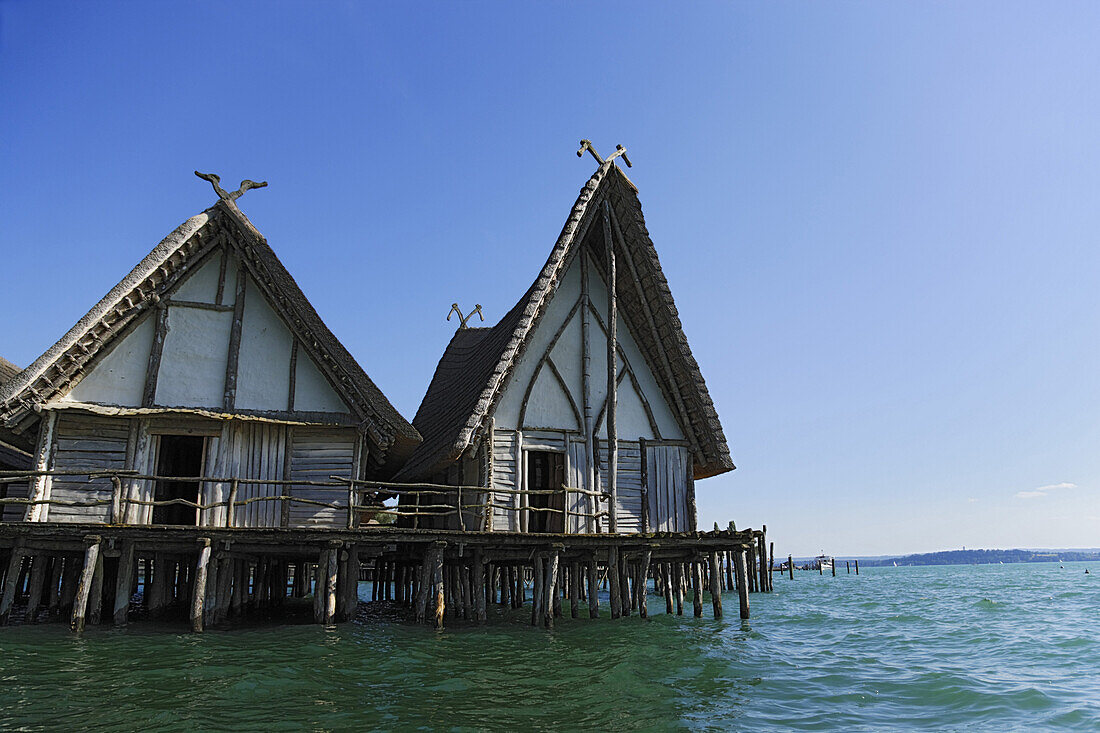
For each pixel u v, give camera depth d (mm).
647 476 20609
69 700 9805
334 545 15305
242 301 18312
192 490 21594
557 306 20766
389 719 9344
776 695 11359
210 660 12227
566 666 12586
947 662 14812
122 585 15133
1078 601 34094
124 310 17344
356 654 13078
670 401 21453
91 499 16672
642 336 21453
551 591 16078
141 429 17234
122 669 11523
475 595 17109
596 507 19609
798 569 93062
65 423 16828
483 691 10844
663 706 10375
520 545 16984
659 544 17625
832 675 12977
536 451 20250
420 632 15539
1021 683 12641
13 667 11523
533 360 20141
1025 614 26391
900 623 22453
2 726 8719
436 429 23469
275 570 22750
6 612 14805
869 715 10398
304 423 17750
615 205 20438
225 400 17672
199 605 14594
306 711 9594
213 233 18406
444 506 16703
